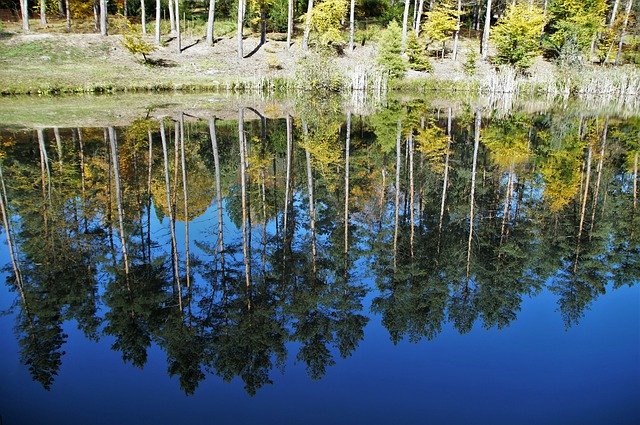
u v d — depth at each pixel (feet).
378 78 98.53
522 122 64.49
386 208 30.01
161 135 48.85
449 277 20.80
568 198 32.19
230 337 16.24
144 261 22.08
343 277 20.76
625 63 122.31
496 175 37.81
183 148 43.91
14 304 18.45
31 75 81.92
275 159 41.57
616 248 24.16
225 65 101.81
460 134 54.70
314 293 19.29
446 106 80.07
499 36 113.39
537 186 35.01
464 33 142.31
